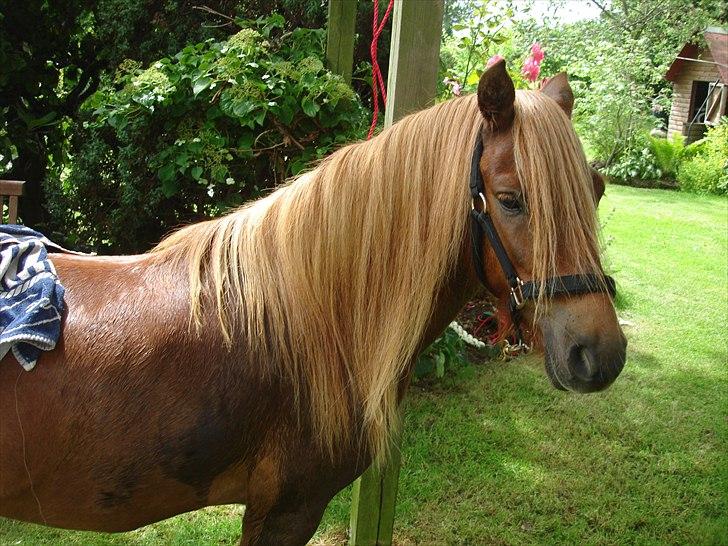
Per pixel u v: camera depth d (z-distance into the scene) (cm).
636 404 379
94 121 398
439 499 278
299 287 143
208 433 137
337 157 150
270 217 149
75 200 419
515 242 128
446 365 392
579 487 293
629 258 693
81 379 130
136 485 137
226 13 444
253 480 147
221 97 322
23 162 466
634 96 1231
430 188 139
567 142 128
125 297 140
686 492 298
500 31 455
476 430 334
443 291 149
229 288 143
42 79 451
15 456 129
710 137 1284
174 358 134
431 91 196
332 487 153
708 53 1552
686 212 963
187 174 353
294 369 142
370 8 434
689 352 461
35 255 136
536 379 398
